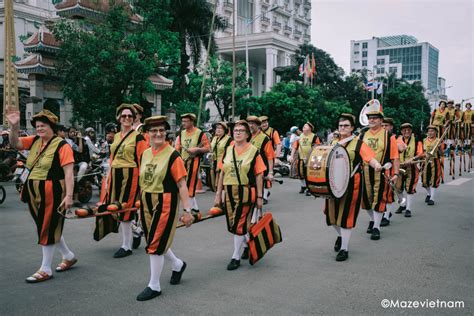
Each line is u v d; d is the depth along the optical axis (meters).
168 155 4.80
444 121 15.70
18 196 12.09
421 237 7.59
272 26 59.81
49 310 4.48
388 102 62.59
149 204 4.80
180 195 4.91
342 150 5.96
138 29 20.19
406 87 62.88
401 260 6.20
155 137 4.80
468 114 17.16
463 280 5.35
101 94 18.72
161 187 4.77
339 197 5.89
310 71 42.22
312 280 5.35
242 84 31.03
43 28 20.98
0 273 5.63
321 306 4.55
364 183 7.31
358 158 6.24
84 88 18.33
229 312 4.41
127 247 6.45
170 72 28.25
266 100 34.84
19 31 31.59
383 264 6.00
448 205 10.91
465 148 18.14
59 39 18.31
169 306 4.57
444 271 5.70
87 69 18.06
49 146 5.36
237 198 5.68
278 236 6.20
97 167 12.22
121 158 6.36
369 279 5.38
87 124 20.39
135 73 18.52
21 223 8.66
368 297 4.80
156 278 4.82
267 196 11.26
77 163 11.19
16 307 4.55
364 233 7.90
